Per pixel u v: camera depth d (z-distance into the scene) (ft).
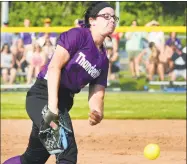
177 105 111.96
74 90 39.91
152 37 121.39
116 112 106.73
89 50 38.65
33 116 39.24
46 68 40.16
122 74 122.11
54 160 64.08
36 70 121.80
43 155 41.68
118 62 122.11
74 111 106.63
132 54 121.80
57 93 37.99
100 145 76.13
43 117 37.55
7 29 121.60
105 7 39.01
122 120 101.04
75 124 95.30
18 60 122.21
